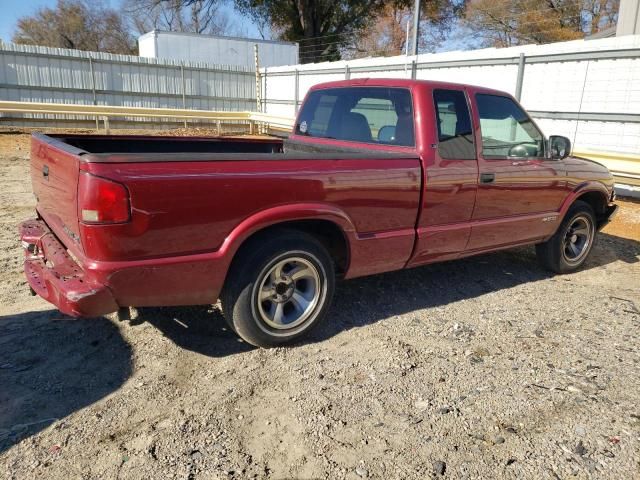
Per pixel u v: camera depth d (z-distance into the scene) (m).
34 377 3.27
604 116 9.75
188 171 3.08
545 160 5.18
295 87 19.30
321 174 3.60
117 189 2.87
